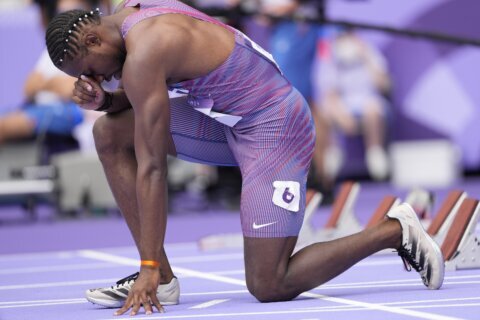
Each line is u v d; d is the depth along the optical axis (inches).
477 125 978.1
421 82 967.0
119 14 303.1
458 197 398.0
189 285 376.2
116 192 320.2
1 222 762.2
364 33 941.8
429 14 949.8
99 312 304.8
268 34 805.9
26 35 831.7
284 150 310.2
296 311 286.0
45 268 474.9
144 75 287.7
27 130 758.5
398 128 973.8
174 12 302.7
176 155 327.6
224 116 309.1
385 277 370.0
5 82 830.5
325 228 486.6
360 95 944.3
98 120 319.9
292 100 314.0
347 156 953.5
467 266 379.6
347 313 277.6
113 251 555.2
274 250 306.7
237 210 807.1
